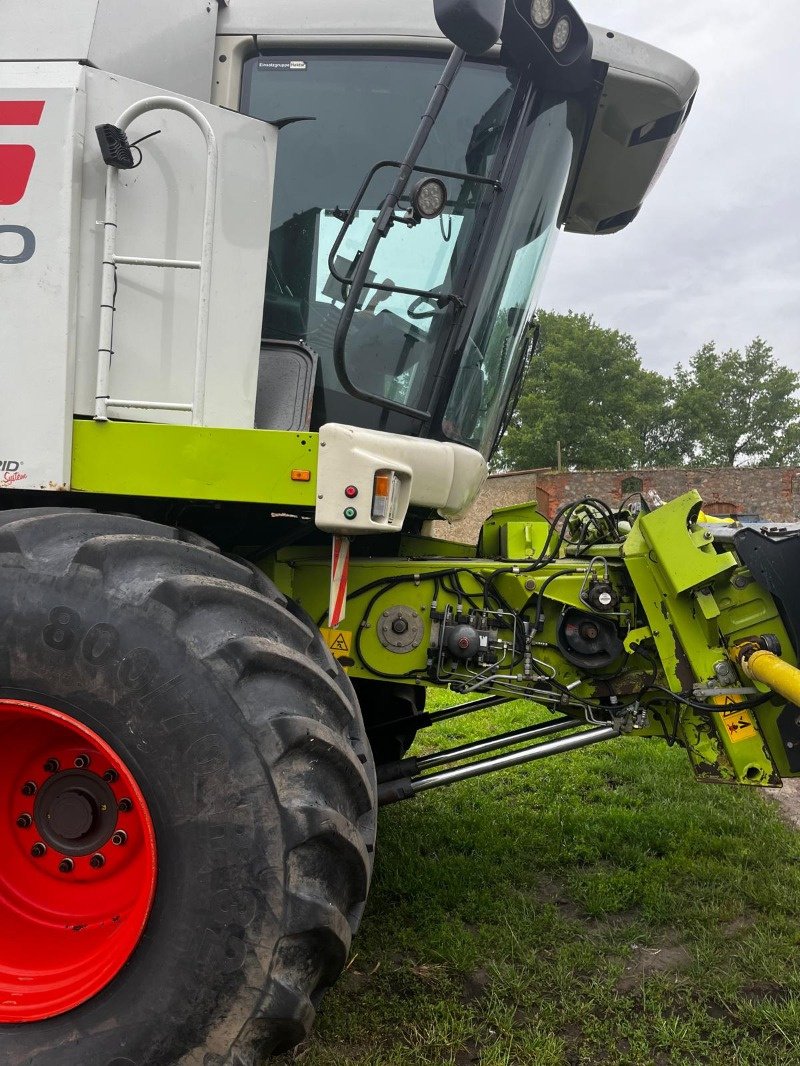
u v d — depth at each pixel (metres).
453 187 2.67
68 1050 1.63
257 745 1.67
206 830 1.65
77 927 1.85
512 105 2.69
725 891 3.18
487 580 2.75
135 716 1.68
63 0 2.35
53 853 1.90
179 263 2.08
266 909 1.63
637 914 3.04
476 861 3.44
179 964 1.62
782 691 2.27
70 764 1.89
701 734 2.72
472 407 2.91
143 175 2.14
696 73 3.10
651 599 2.71
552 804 4.18
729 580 2.64
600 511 3.14
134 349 2.13
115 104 2.13
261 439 2.03
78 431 2.04
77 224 2.07
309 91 2.65
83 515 1.90
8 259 2.06
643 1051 2.22
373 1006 2.40
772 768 2.63
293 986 1.64
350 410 2.62
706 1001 2.45
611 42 2.98
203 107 2.19
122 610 1.71
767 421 56.97
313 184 2.63
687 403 55.12
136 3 2.42
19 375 2.05
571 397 47.84
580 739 2.93
